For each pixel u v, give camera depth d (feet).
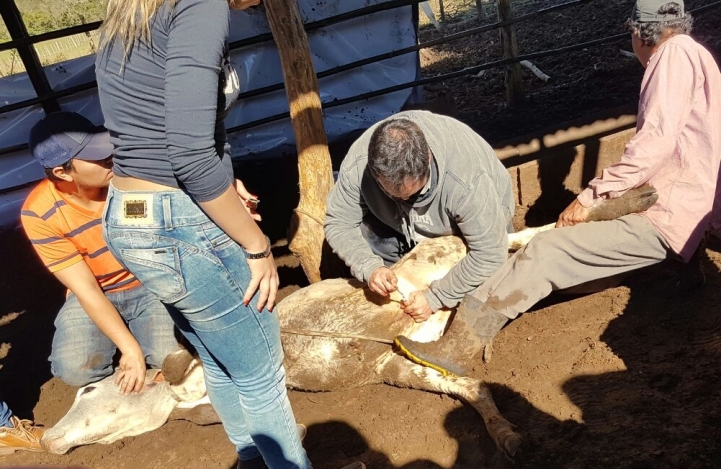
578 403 10.00
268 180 19.31
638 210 10.91
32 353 14.53
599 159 15.34
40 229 10.09
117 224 6.74
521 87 21.79
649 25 10.75
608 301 12.03
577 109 20.68
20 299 16.48
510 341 11.73
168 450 11.14
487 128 20.72
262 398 7.68
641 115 10.82
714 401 9.39
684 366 10.15
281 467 8.00
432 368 10.80
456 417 10.44
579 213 11.04
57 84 17.98
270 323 7.49
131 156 6.51
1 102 17.99
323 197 13.20
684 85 10.39
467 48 29.76
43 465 11.21
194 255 6.75
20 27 16.89
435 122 10.32
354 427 10.74
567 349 11.19
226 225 6.55
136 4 6.10
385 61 19.75
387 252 12.72
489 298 10.53
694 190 10.77
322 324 11.26
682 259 11.03
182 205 6.63
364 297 11.35
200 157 6.02
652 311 11.50
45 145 8.96
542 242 10.66
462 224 10.34
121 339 10.24
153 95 6.29
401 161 9.11
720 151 10.84
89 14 37.35
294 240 13.30
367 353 11.24
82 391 11.51
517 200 15.55
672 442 8.91
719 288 11.67
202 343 7.98
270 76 19.01
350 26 19.02
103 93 6.51
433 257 11.43
